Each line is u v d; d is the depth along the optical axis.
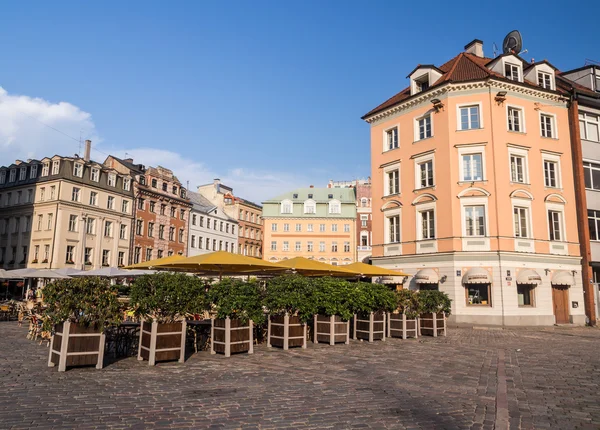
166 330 11.39
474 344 16.97
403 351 14.39
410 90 33.00
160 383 9.06
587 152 31.02
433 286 29.03
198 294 11.91
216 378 9.65
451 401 8.02
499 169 27.86
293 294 14.12
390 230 32.38
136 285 11.39
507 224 27.47
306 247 72.62
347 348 14.78
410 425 6.61
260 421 6.67
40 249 48.41
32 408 7.14
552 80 31.25
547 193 29.19
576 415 7.28
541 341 18.94
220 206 76.62
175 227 63.56
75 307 10.24
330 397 8.14
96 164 52.44
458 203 28.19
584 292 29.17
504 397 8.38
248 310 13.05
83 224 49.94
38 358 12.01
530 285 27.62
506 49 35.75
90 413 6.92
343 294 15.64
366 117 34.72
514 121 29.34
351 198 76.75
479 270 26.70
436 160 29.50
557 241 28.88
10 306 27.55
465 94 29.08
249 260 17.52
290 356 12.82
